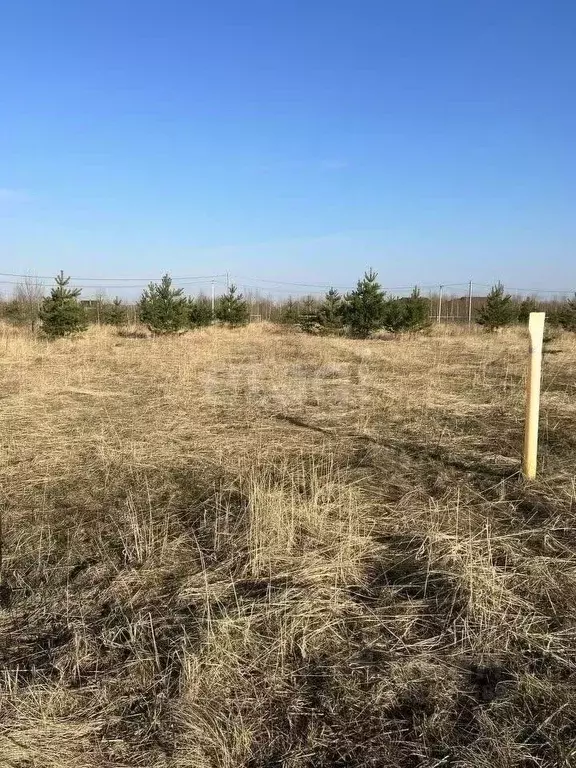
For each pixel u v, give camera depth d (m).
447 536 3.98
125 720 2.41
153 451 6.29
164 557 3.84
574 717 2.38
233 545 3.93
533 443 5.16
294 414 8.30
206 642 2.78
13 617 3.15
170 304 22.09
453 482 5.19
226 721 2.38
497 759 2.18
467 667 2.71
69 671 2.69
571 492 4.79
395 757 2.21
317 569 3.58
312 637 2.92
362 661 2.77
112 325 26.47
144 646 2.86
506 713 2.40
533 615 3.10
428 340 20.56
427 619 3.10
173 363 13.44
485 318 23.70
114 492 5.10
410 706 2.48
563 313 23.98
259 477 5.39
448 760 2.19
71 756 2.22
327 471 5.60
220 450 6.33
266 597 3.27
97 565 3.73
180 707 2.44
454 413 8.28
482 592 3.24
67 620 3.12
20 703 2.47
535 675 2.62
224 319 26.12
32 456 6.11
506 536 4.00
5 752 2.22
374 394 9.80
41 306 21.00
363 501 4.76
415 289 24.19
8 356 14.08
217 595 3.31
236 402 9.11
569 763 2.15
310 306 28.59
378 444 6.57
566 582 3.43
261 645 2.87
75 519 4.50
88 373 11.72
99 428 7.29
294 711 2.45
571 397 9.35
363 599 3.31
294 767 2.17
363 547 3.89
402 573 3.59
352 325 23.58
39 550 3.88
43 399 9.11
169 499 4.91
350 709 2.45
